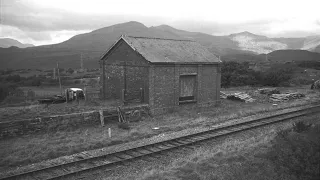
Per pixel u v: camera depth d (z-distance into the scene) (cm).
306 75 5881
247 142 1299
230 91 3616
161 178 886
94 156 1127
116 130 1622
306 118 1889
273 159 964
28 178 930
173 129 1633
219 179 848
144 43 2247
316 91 3638
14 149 1246
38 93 3653
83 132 1570
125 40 2167
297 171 824
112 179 916
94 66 11425
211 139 1392
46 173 972
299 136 986
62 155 1196
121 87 2317
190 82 2322
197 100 2361
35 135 1495
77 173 953
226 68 4638
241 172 879
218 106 2503
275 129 1603
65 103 2330
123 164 1055
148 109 2030
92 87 4206
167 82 2131
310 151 836
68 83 4981
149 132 1561
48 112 1895
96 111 1747
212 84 2481
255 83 4456
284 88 4125
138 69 2127
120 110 1838
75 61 13625
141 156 1117
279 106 2452
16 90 3394
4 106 2389
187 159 1093
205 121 1834
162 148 1249
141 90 2083
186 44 2569
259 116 2023
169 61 2100
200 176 884
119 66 2317
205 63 2362
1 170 1030
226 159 1038
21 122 1477
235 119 1928
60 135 1495
